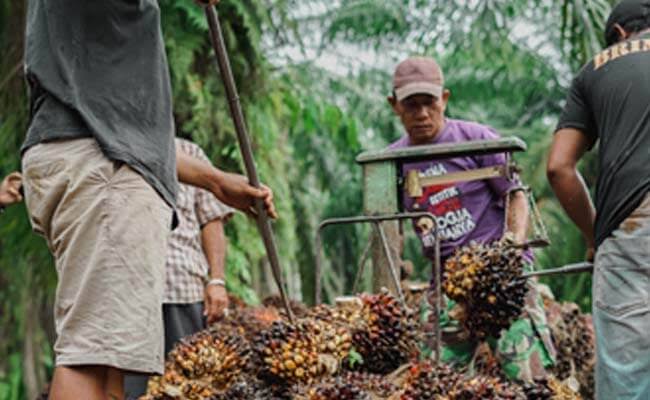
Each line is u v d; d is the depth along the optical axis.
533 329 4.32
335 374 3.65
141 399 3.79
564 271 3.89
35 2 3.14
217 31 3.23
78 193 2.90
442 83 4.75
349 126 10.30
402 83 4.70
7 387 9.08
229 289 8.20
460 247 4.50
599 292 3.45
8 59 8.09
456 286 3.98
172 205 3.03
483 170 4.36
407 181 4.43
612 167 3.44
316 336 3.65
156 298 2.92
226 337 3.85
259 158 8.33
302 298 11.74
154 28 3.10
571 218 3.68
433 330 4.27
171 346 4.66
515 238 4.30
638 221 3.37
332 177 14.40
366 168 4.48
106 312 2.85
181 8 7.95
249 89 8.22
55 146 2.94
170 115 3.11
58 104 2.97
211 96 8.06
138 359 2.86
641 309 3.34
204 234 4.97
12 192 3.39
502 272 3.94
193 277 4.77
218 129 8.10
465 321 4.04
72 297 2.90
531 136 15.25
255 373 3.72
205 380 3.75
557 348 5.55
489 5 11.43
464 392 3.39
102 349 2.83
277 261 3.61
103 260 2.86
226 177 3.43
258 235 8.44
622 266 3.38
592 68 3.62
